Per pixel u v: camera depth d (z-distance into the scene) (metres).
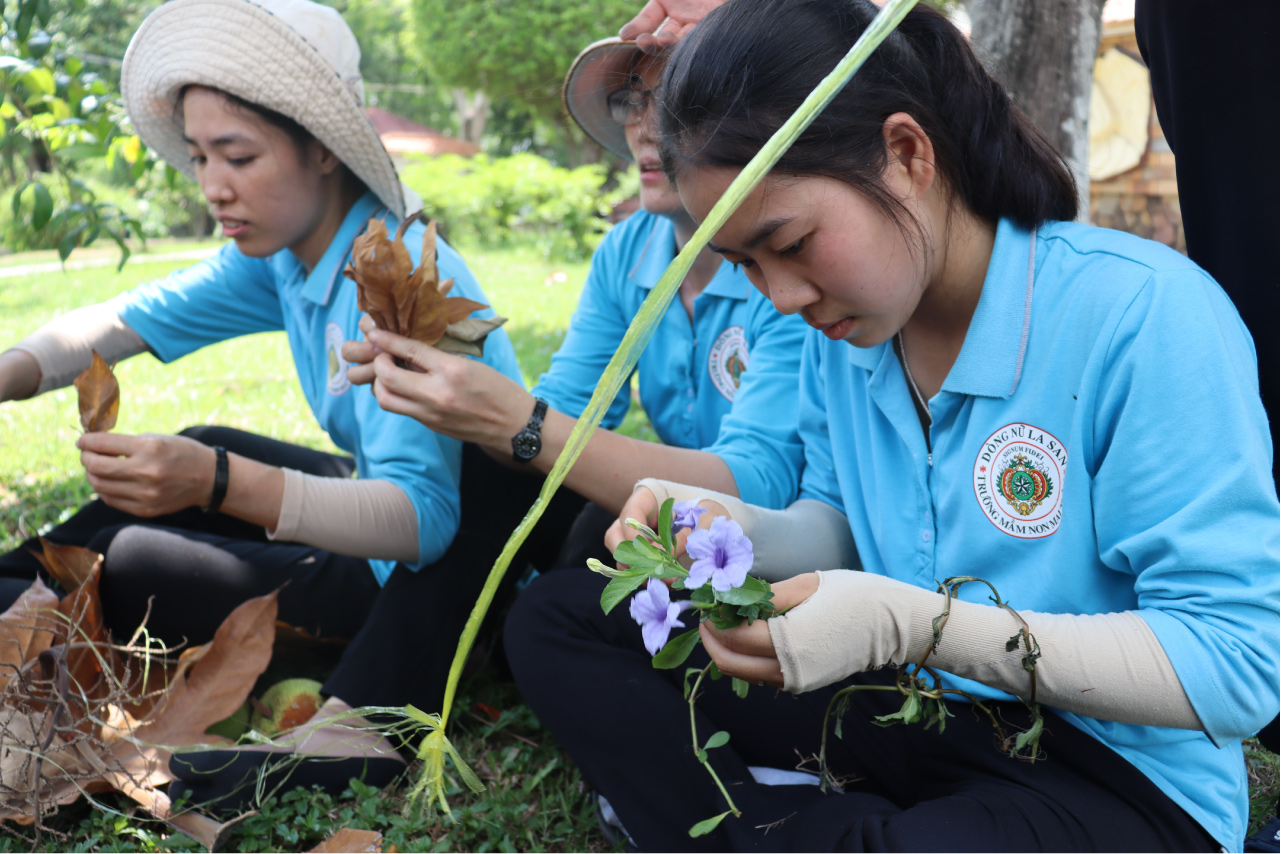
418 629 2.03
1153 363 1.29
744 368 2.17
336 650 2.25
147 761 1.80
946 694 1.50
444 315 1.73
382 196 2.19
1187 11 1.73
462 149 21.72
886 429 1.61
